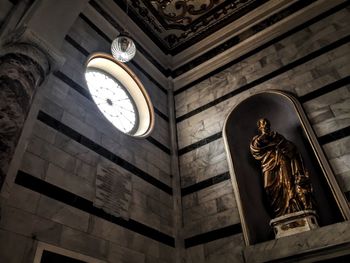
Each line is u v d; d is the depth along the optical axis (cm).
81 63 583
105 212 462
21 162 385
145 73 772
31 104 428
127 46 533
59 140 453
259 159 569
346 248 401
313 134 532
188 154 678
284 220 471
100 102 619
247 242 495
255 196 572
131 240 482
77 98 526
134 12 798
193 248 550
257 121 659
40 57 439
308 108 573
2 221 336
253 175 598
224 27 816
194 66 824
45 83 464
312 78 607
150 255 501
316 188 516
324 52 627
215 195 585
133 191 539
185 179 645
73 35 603
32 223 362
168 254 536
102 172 494
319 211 495
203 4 802
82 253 397
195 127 710
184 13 818
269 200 529
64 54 555
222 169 607
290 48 682
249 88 684
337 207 479
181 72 838
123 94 703
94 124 531
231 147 622
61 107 486
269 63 691
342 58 596
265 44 728
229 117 659
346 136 508
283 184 514
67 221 402
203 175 626
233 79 726
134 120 700
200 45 839
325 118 544
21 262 330
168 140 716
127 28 772
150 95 743
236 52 763
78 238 404
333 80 579
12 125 348
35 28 450
